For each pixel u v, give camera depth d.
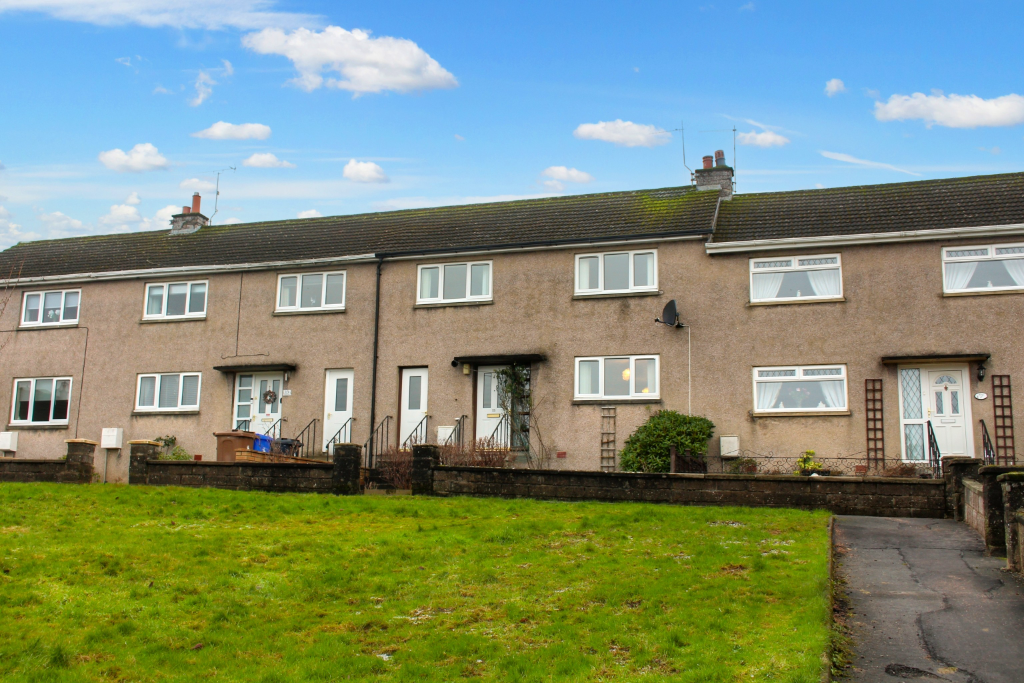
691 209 23.70
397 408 23.42
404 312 23.84
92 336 26.34
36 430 26.12
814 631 9.12
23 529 14.10
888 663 8.60
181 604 10.75
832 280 21.00
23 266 28.27
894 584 11.05
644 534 13.56
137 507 16.02
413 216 27.25
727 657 8.60
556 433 22.00
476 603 10.67
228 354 25.03
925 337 20.11
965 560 12.07
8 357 26.92
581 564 12.01
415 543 13.30
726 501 16.02
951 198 22.03
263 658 9.24
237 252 26.62
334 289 24.70
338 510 15.84
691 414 21.17
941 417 19.81
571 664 8.65
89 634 9.67
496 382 22.88
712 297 21.64
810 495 15.72
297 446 23.06
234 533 13.96
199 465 18.88
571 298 22.61
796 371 20.78
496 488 17.06
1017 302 19.70
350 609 10.66
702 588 10.70
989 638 9.18
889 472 18.47
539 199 26.70
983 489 12.72
